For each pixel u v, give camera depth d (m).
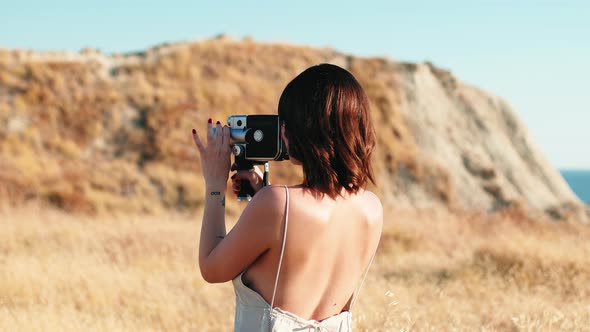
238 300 1.95
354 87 1.94
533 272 8.04
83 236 10.93
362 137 1.94
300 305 1.89
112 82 28.52
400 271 9.22
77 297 6.16
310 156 1.88
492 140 34.00
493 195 29.75
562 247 9.25
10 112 24.84
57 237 10.78
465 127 34.06
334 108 1.87
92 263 7.94
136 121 26.22
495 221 17.23
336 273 1.96
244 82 30.31
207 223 1.99
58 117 25.50
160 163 23.58
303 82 1.91
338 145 1.88
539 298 6.50
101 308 5.89
